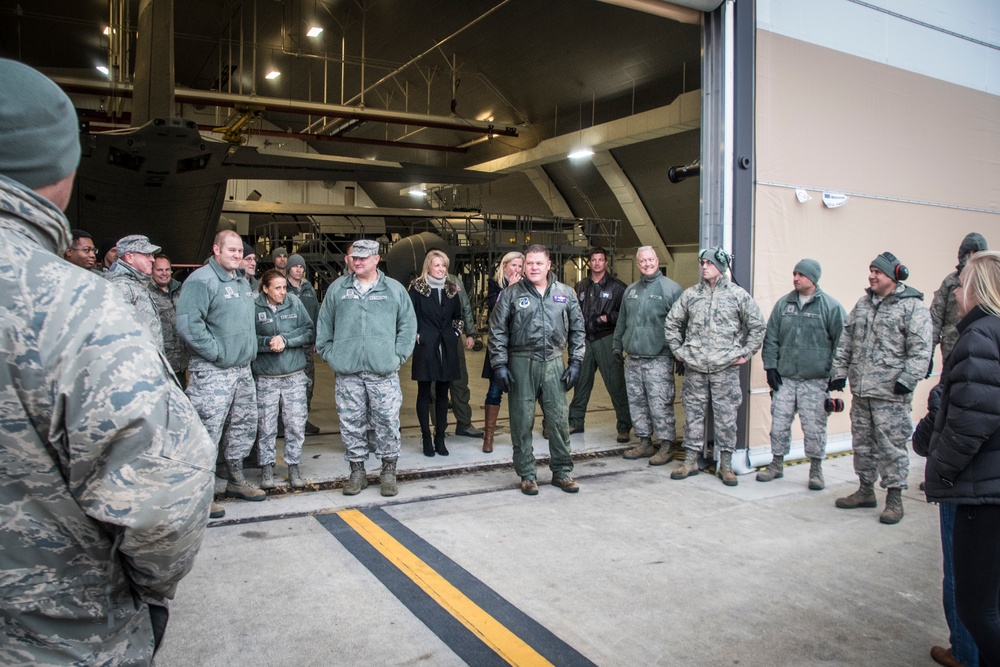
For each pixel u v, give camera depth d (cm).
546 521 398
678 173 638
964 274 225
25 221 90
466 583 311
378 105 2302
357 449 443
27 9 1712
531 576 320
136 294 378
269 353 439
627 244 2439
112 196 881
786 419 488
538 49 1688
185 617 275
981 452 211
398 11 1694
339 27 1831
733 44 513
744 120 517
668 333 509
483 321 1767
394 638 261
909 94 620
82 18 1766
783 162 540
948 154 652
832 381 445
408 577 317
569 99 1859
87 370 86
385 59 1956
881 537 379
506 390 455
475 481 484
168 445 91
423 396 537
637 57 1579
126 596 101
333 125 2278
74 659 92
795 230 548
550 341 450
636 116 1727
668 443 539
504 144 2233
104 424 86
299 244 1664
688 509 425
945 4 649
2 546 86
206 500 97
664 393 536
